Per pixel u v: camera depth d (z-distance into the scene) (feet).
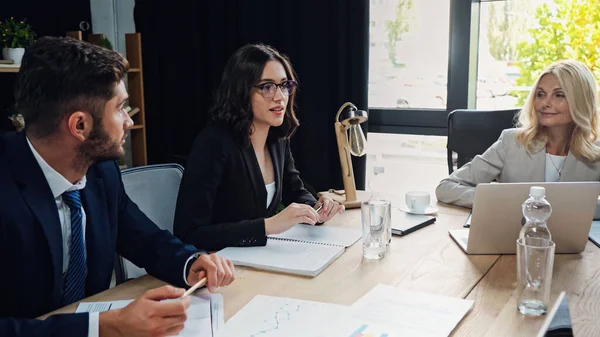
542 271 3.83
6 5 11.08
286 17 10.84
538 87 7.20
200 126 12.09
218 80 11.66
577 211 4.96
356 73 10.30
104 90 4.01
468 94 10.44
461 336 3.58
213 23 11.51
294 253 5.06
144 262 4.84
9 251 4.02
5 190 4.03
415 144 11.09
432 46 10.64
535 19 10.07
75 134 4.02
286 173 7.22
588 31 9.75
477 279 4.52
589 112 6.95
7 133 4.29
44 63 3.92
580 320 3.76
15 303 4.13
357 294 4.22
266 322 3.76
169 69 12.18
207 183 5.92
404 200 7.23
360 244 5.41
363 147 7.03
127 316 3.49
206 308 3.99
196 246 5.48
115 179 4.94
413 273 4.65
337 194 7.53
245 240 5.31
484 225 4.98
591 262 4.92
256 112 6.23
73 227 4.38
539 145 7.32
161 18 12.05
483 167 7.43
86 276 4.59
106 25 12.50
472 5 10.14
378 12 10.93
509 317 3.84
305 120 10.94
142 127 11.75
